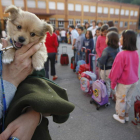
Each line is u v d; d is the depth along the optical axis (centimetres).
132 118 309
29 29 117
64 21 2966
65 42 1848
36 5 2648
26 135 80
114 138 254
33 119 86
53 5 2814
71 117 314
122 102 280
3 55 102
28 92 87
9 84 92
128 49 257
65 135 262
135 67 266
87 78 402
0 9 2302
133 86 275
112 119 306
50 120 307
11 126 79
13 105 83
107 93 359
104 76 365
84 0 3105
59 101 86
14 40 114
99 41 450
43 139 97
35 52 117
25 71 100
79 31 586
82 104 367
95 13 3347
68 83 508
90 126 285
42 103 76
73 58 653
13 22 119
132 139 251
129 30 260
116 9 3672
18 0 2469
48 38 479
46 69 502
